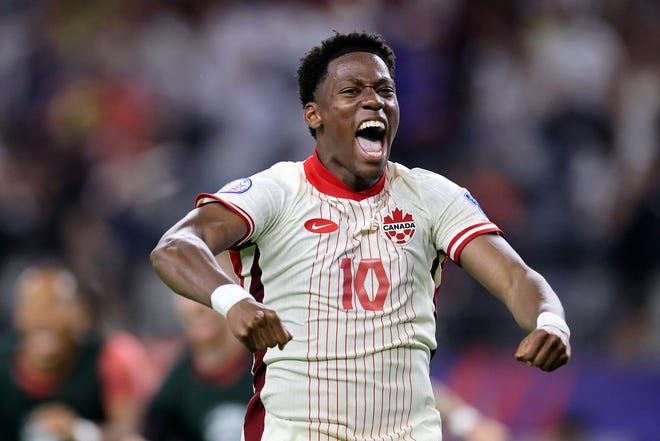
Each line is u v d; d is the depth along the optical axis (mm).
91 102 45656
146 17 48375
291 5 45781
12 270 38750
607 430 29766
